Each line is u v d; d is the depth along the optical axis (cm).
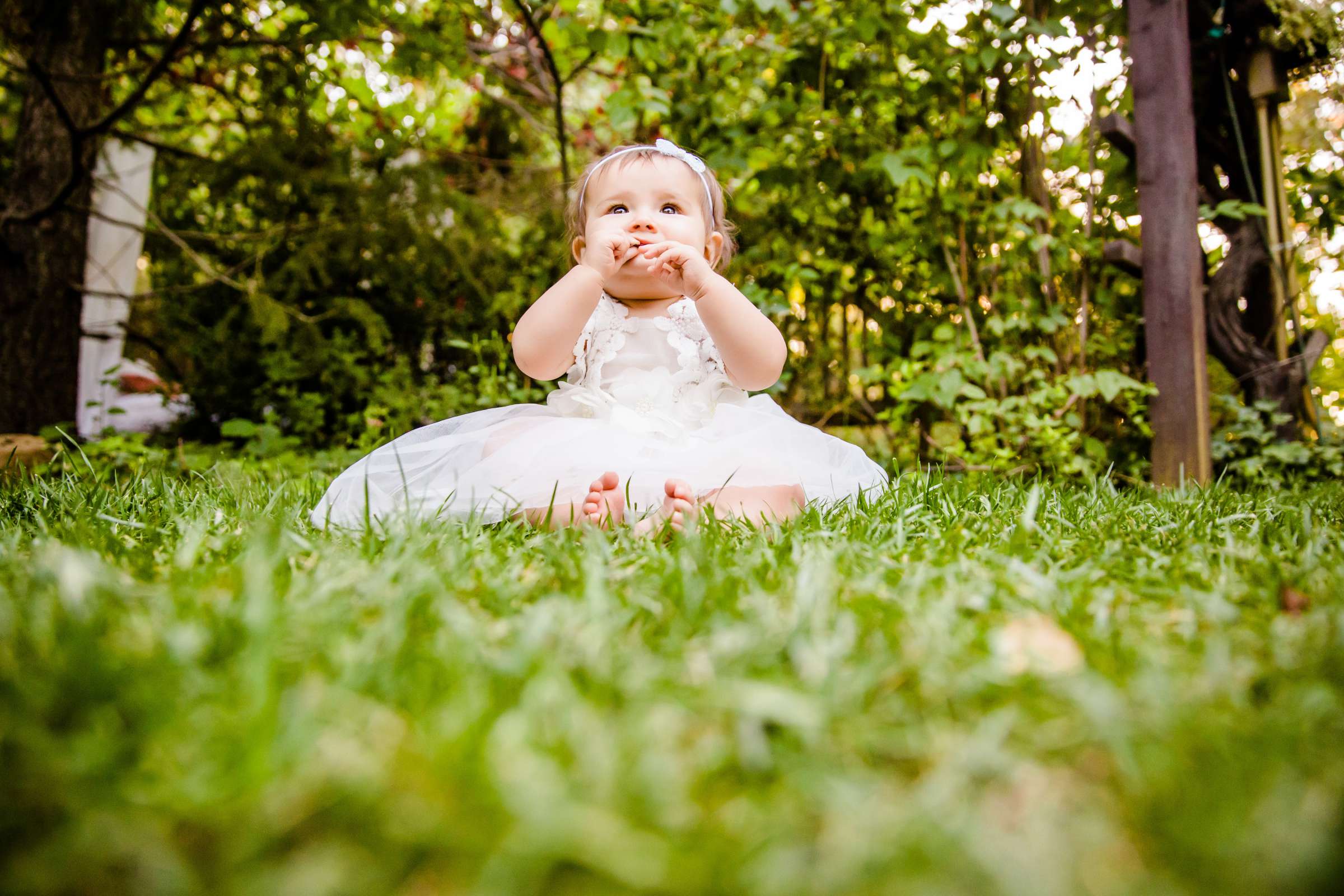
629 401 205
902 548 138
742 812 56
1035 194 389
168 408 579
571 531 140
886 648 82
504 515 168
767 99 425
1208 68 368
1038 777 62
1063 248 374
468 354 566
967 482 263
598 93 637
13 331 452
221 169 535
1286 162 388
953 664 79
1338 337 413
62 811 52
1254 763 61
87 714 63
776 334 208
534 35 439
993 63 363
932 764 63
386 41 500
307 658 77
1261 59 355
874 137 401
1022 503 204
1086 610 100
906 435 423
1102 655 83
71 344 477
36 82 465
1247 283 363
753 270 434
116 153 562
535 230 575
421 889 49
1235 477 351
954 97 399
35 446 337
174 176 559
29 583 100
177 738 61
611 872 48
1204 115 373
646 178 227
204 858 51
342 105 589
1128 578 120
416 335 578
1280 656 83
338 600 96
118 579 105
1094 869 52
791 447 205
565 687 70
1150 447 380
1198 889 48
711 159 399
